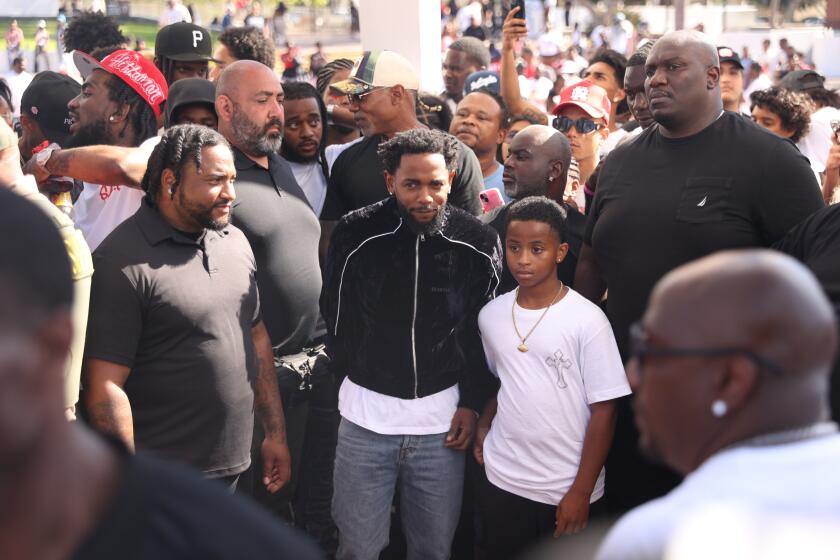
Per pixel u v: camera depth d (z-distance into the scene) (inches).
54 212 102.9
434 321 124.3
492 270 125.5
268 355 128.2
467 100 185.3
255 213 136.6
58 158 123.1
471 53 273.7
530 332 119.7
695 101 118.6
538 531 121.9
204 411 114.6
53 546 42.1
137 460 45.4
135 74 150.0
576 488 118.3
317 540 148.4
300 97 170.2
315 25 978.1
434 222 121.3
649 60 121.6
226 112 140.3
